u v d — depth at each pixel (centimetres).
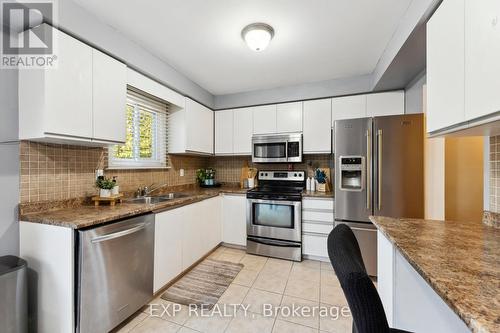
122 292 160
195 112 306
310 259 282
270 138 320
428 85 123
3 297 122
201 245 270
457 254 88
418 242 101
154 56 230
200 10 164
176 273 221
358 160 238
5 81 148
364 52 224
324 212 270
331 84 294
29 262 148
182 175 328
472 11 91
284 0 155
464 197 246
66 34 151
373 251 233
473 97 90
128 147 240
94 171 201
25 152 155
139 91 233
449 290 62
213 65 254
